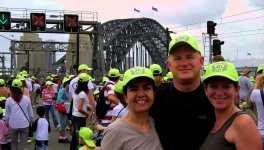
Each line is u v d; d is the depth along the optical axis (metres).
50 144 11.31
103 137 3.33
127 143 3.22
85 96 8.54
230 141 2.84
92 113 8.74
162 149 3.41
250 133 2.77
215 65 3.08
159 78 8.32
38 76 68.06
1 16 25.19
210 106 3.43
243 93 10.25
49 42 62.44
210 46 18.86
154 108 3.59
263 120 5.84
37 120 8.87
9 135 9.01
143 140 3.28
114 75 8.41
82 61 76.50
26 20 28.34
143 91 3.34
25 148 8.52
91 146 6.38
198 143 3.45
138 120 3.36
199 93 3.48
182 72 3.45
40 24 26.28
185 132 3.48
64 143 11.52
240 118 2.82
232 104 3.00
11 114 8.32
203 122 3.44
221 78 2.97
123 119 3.37
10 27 25.62
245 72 10.60
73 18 26.19
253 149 2.75
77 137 8.55
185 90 3.49
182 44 3.44
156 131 3.54
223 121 2.98
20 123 8.32
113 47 108.75
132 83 3.34
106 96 7.94
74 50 61.84
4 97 10.91
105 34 106.94
